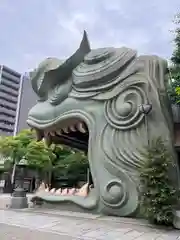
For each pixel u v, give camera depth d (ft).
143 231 24.54
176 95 34.96
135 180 30.58
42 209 36.58
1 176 117.91
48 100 40.86
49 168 94.12
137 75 34.86
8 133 252.83
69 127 38.42
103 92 36.32
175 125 36.19
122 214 30.50
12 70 273.54
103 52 37.96
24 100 244.01
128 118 33.09
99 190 32.63
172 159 30.04
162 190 26.71
